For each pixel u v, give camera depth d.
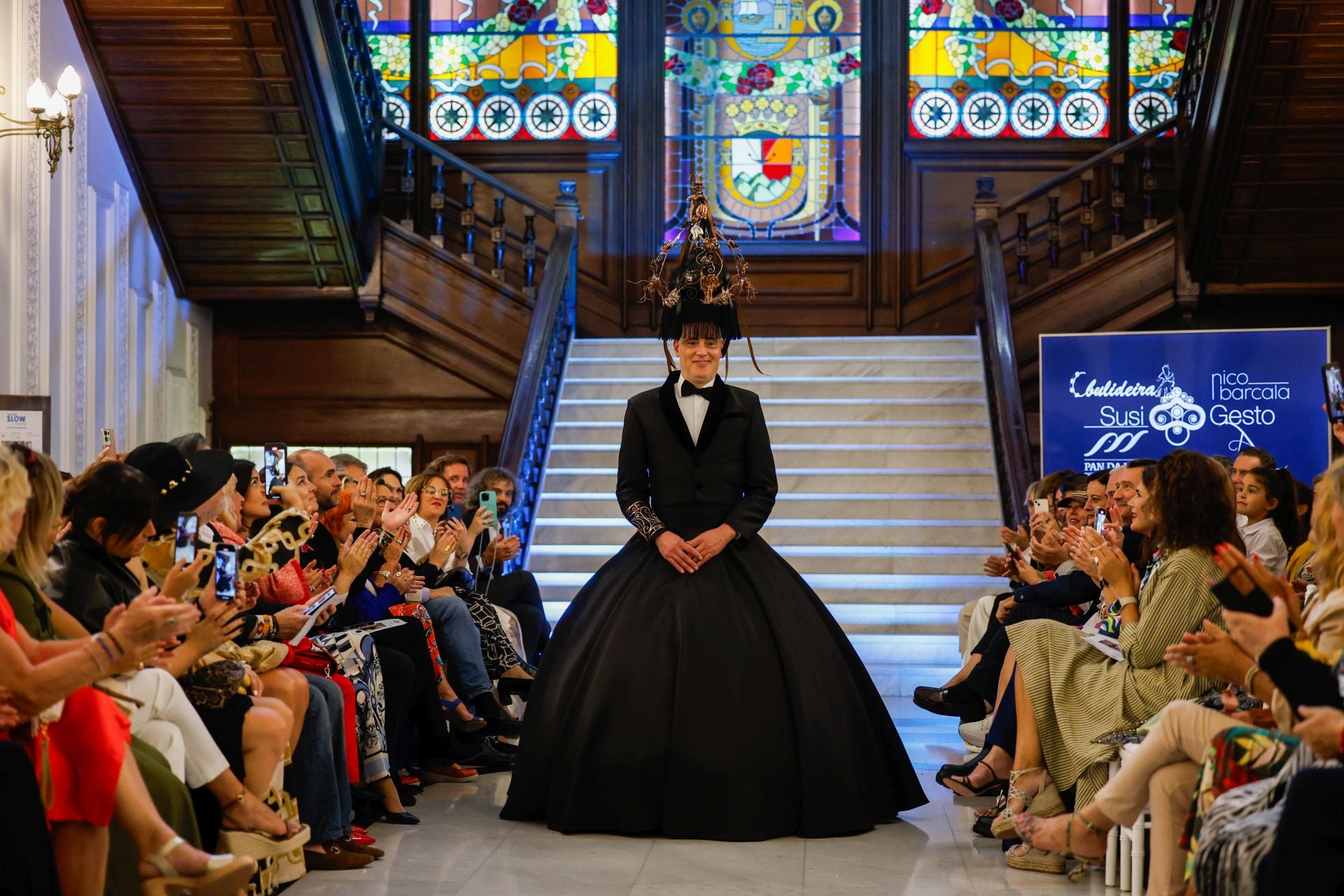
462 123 12.22
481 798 5.12
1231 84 8.92
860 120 12.28
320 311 11.12
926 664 8.16
